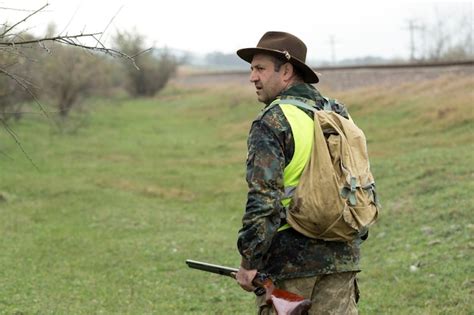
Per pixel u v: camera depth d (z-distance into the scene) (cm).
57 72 4156
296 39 610
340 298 586
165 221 1948
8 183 2484
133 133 4278
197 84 8806
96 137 4000
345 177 569
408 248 1413
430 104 3203
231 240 1705
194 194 2402
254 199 555
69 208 2128
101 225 1898
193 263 634
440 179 1897
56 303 1161
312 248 576
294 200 567
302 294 579
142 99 7494
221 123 4594
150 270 1420
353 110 3641
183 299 1198
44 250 1599
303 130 577
